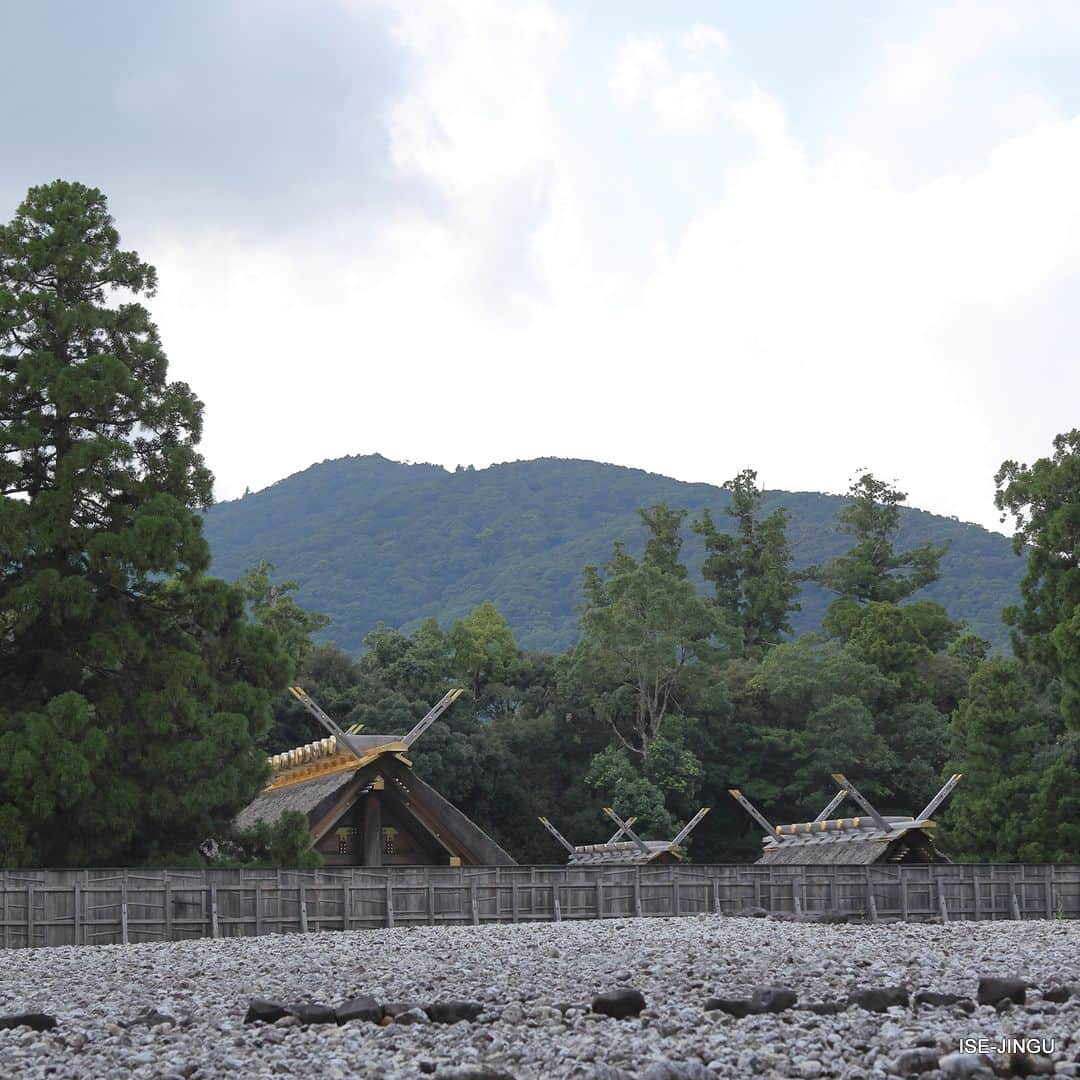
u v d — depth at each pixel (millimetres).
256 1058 11688
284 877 32750
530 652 93250
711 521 110000
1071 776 55688
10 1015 14133
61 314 40938
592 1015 13617
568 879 36281
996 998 14000
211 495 42875
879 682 81500
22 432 39344
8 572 39656
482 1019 13773
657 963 19516
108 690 39094
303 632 78562
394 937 27641
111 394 40156
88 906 30156
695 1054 11195
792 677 80312
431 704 76125
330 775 44094
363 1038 12703
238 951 24859
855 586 110250
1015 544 57750
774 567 107562
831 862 47531
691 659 97000
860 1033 11922
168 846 39031
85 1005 16266
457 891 34906
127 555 38906
